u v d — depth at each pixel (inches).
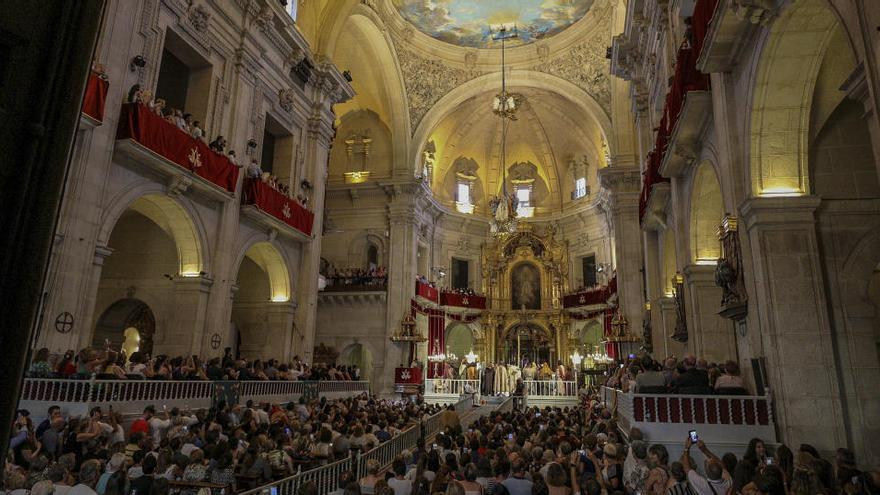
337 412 489.4
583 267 1302.9
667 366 413.7
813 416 312.0
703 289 468.8
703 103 401.1
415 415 581.3
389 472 288.7
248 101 660.1
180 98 623.2
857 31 198.7
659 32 587.2
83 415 349.7
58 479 229.6
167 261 620.1
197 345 569.3
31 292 49.4
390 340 1056.8
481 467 272.8
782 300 327.6
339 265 1150.3
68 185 414.9
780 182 343.0
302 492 218.8
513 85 1154.7
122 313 683.4
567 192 1344.7
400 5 1033.5
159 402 418.6
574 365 1168.2
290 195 754.8
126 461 253.9
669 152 479.8
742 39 340.2
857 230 335.3
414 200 1128.8
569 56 1098.7
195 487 244.8
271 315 754.8
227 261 608.7
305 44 757.9
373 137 1190.9
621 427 429.4
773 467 186.9
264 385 564.1
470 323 1294.3
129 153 474.0
